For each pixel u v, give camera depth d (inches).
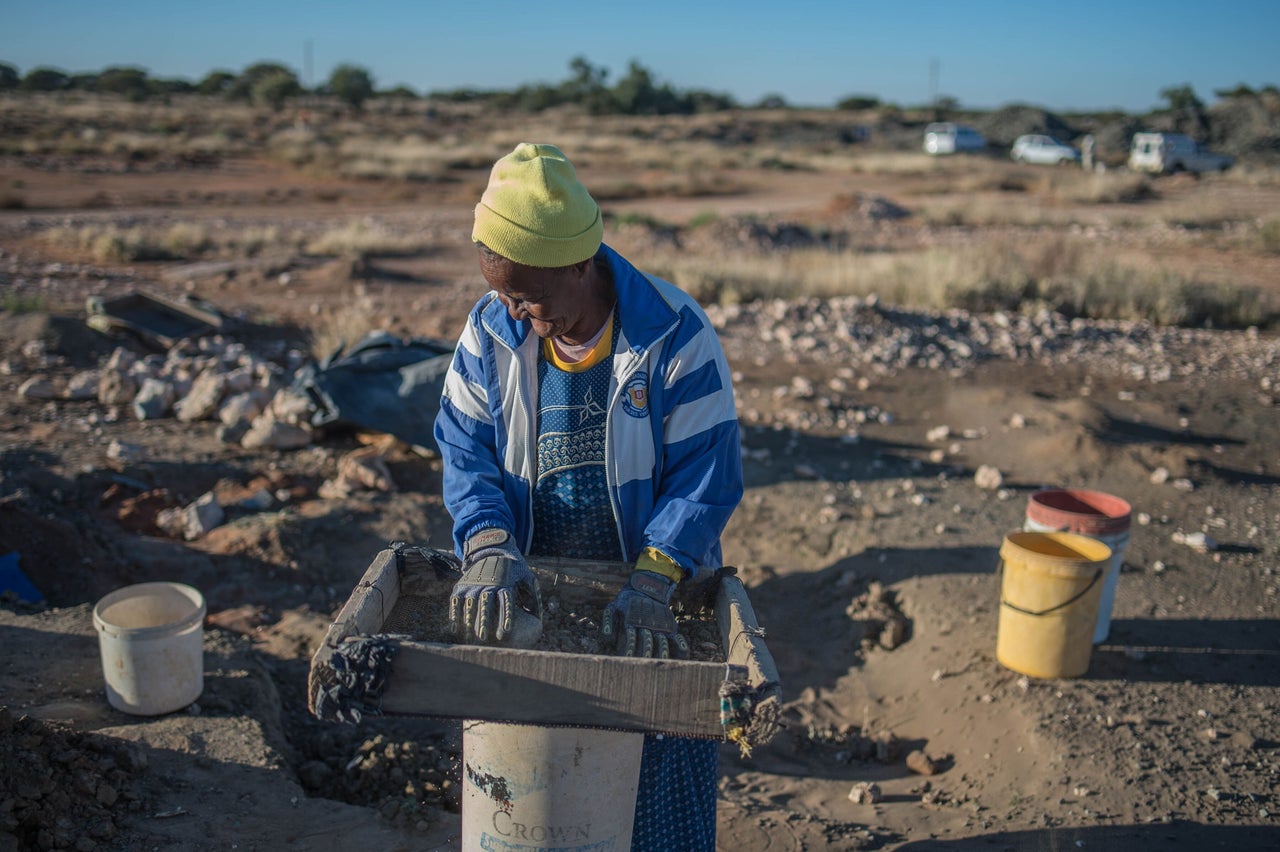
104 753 133.3
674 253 649.6
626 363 86.2
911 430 307.4
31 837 116.3
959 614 200.1
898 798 158.7
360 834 129.5
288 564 210.4
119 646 144.3
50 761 127.6
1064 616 171.6
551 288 79.8
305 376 276.4
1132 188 1124.5
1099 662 181.2
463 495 89.0
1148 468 277.1
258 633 189.0
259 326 401.7
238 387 291.0
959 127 1850.4
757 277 524.4
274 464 254.7
